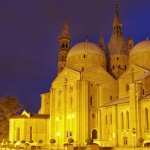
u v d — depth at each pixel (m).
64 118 109.75
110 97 111.44
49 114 126.50
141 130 87.06
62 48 134.88
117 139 96.06
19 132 119.44
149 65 109.06
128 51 127.75
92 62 114.06
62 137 109.69
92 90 109.38
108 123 101.25
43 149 97.25
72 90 109.88
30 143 110.06
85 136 103.44
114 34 128.75
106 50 129.00
